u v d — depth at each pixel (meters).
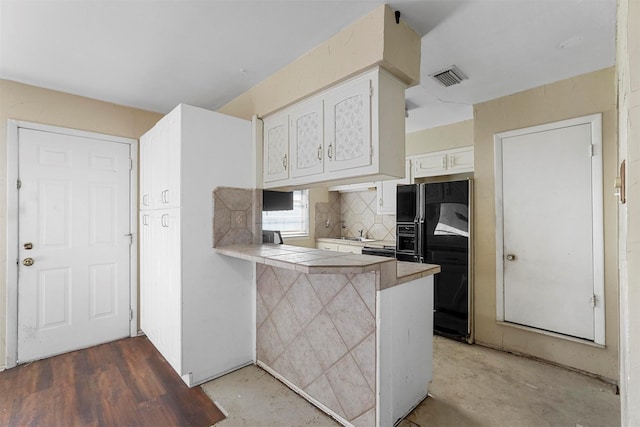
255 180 2.48
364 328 1.67
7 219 2.40
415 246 3.21
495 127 2.77
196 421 1.77
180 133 2.11
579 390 2.08
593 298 2.27
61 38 1.89
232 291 2.35
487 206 2.81
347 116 1.83
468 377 2.24
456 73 2.32
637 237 0.51
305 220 4.88
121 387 2.11
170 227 2.25
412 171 3.94
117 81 2.47
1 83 2.39
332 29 1.81
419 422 1.76
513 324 2.64
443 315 3.00
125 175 2.98
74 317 2.69
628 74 0.53
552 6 1.60
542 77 2.38
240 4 1.60
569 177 2.38
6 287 2.39
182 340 2.09
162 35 1.87
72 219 2.70
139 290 3.04
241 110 2.71
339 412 1.79
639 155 0.50
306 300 2.02
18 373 2.29
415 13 1.66
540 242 2.52
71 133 2.69
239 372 2.32
